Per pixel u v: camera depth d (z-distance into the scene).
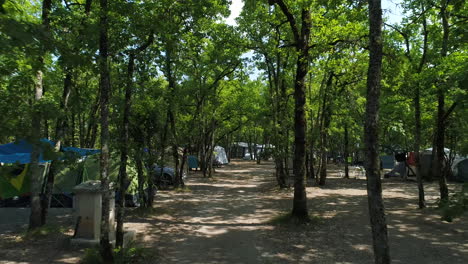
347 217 10.36
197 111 19.42
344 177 25.16
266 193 16.41
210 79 21.95
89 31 5.62
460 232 8.41
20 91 3.91
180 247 7.33
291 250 7.10
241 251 7.06
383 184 20.52
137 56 7.30
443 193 11.59
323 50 9.55
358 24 11.23
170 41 7.61
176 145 17.34
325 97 18.56
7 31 2.54
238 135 60.34
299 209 9.74
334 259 6.49
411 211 11.28
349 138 28.12
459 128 15.73
